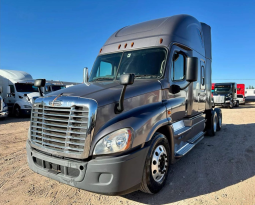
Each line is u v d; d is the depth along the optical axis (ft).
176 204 10.34
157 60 13.62
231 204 10.22
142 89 11.30
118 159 8.79
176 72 14.40
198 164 15.66
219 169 14.61
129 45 15.19
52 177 9.93
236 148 19.56
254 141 21.97
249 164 15.38
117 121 9.48
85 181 8.96
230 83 74.43
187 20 17.11
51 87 54.60
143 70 13.66
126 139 9.05
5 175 14.08
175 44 14.46
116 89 10.84
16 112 43.68
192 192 11.47
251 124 33.04
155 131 10.75
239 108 71.10
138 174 9.58
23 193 11.69
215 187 11.99
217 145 20.89
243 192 11.32
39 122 10.71
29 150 11.18
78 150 9.12
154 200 10.77
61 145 9.70
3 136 25.55
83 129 9.09
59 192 11.81
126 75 9.25
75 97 9.65
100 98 9.50
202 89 21.01
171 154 12.73
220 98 69.21
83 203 10.64
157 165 11.02
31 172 14.57
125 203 10.56
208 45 23.89
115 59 15.14
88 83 13.33
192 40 17.58
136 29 16.19
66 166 9.41
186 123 16.40
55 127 9.98
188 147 14.94
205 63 22.02
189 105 16.51
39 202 10.77
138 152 9.49
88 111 9.06
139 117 10.03
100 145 8.97
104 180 8.82
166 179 12.12
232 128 30.14
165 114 12.00
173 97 13.84
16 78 46.29
